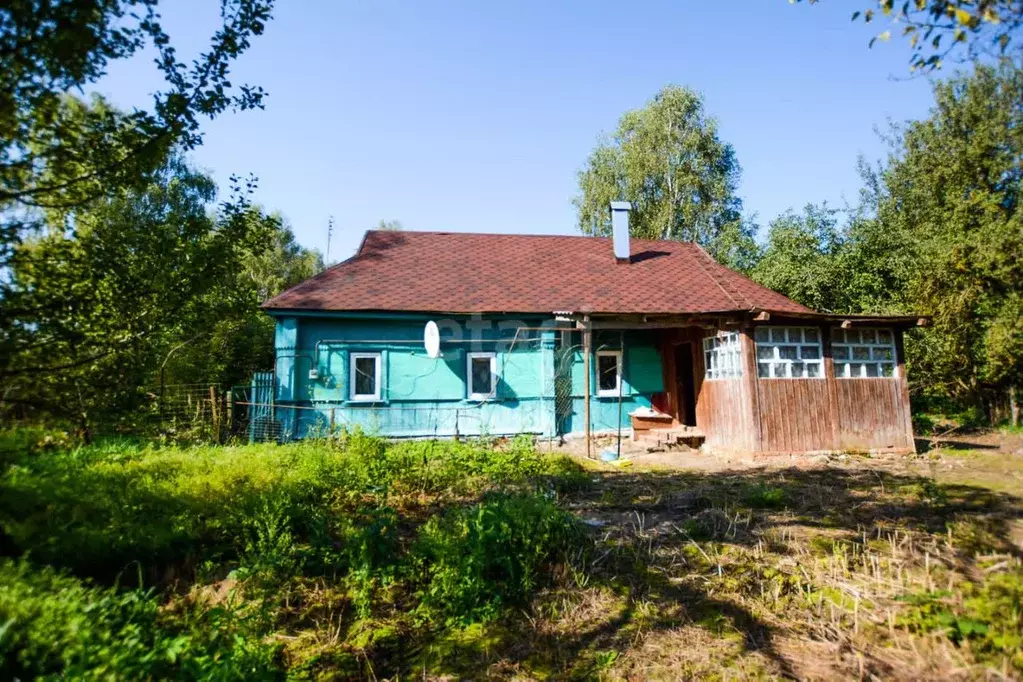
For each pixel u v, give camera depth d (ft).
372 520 20.94
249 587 15.76
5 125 13.41
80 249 14.73
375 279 47.85
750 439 37.40
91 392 15.46
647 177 109.70
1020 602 14.32
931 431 49.39
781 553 18.61
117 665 10.04
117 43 13.85
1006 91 18.57
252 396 42.93
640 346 48.93
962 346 52.29
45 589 12.61
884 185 81.41
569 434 46.70
